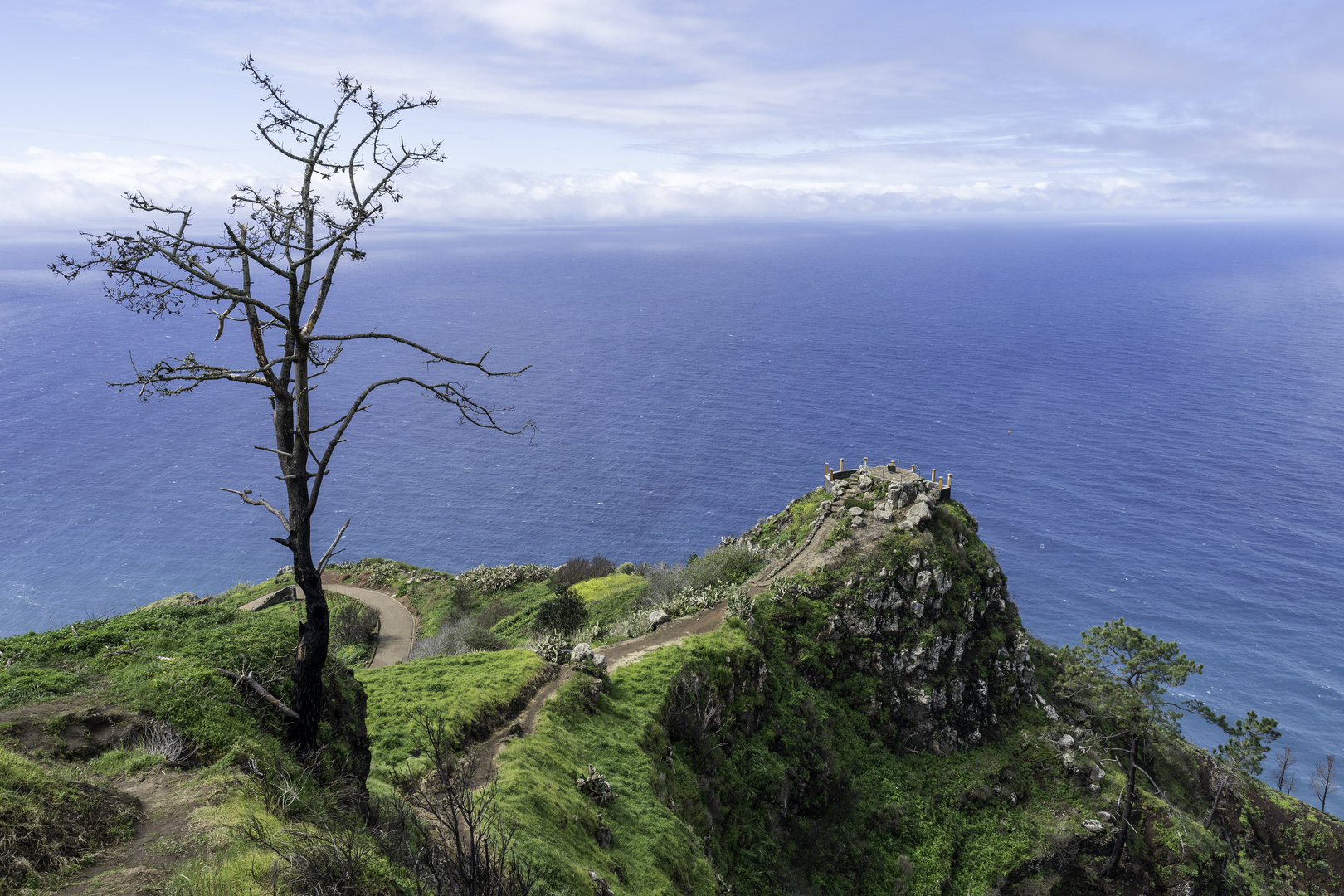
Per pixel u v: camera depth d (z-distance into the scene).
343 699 17.20
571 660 38.41
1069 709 57.50
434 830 18.80
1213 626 170.62
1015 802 48.41
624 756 32.50
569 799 26.47
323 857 11.15
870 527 58.06
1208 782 60.22
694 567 62.62
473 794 23.00
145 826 11.20
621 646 45.28
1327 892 55.31
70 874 9.81
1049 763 50.94
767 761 40.72
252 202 13.17
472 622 63.62
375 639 69.06
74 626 16.30
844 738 47.09
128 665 15.16
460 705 31.11
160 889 9.69
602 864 24.03
